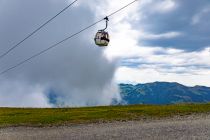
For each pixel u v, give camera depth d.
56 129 43.66
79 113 65.50
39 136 38.53
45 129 44.66
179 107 62.38
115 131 36.69
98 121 48.53
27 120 57.91
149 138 30.62
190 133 31.47
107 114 57.78
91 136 34.88
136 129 36.75
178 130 33.62
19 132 43.62
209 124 36.41
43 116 63.41
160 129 35.22
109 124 44.06
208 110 52.66
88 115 58.72
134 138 31.36
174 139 29.11
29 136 39.25
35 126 48.97
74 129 41.91
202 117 44.09
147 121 43.94
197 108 57.44
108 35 35.34
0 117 73.06
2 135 41.88
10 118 65.94
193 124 37.19
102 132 36.88
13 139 38.03
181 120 42.25
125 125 41.34
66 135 37.34
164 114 51.00
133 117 50.16
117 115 54.75
